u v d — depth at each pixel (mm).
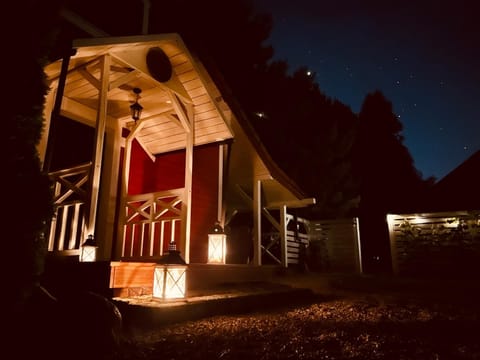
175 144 8461
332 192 17344
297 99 17141
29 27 3137
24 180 2943
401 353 2850
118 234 7566
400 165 21703
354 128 18172
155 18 7078
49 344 2902
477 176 13781
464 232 10727
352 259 12766
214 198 8273
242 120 7668
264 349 2979
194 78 6793
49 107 6270
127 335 3379
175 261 4238
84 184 6832
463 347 3025
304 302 5883
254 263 8836
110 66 5891
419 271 10898
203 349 2973
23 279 2834
